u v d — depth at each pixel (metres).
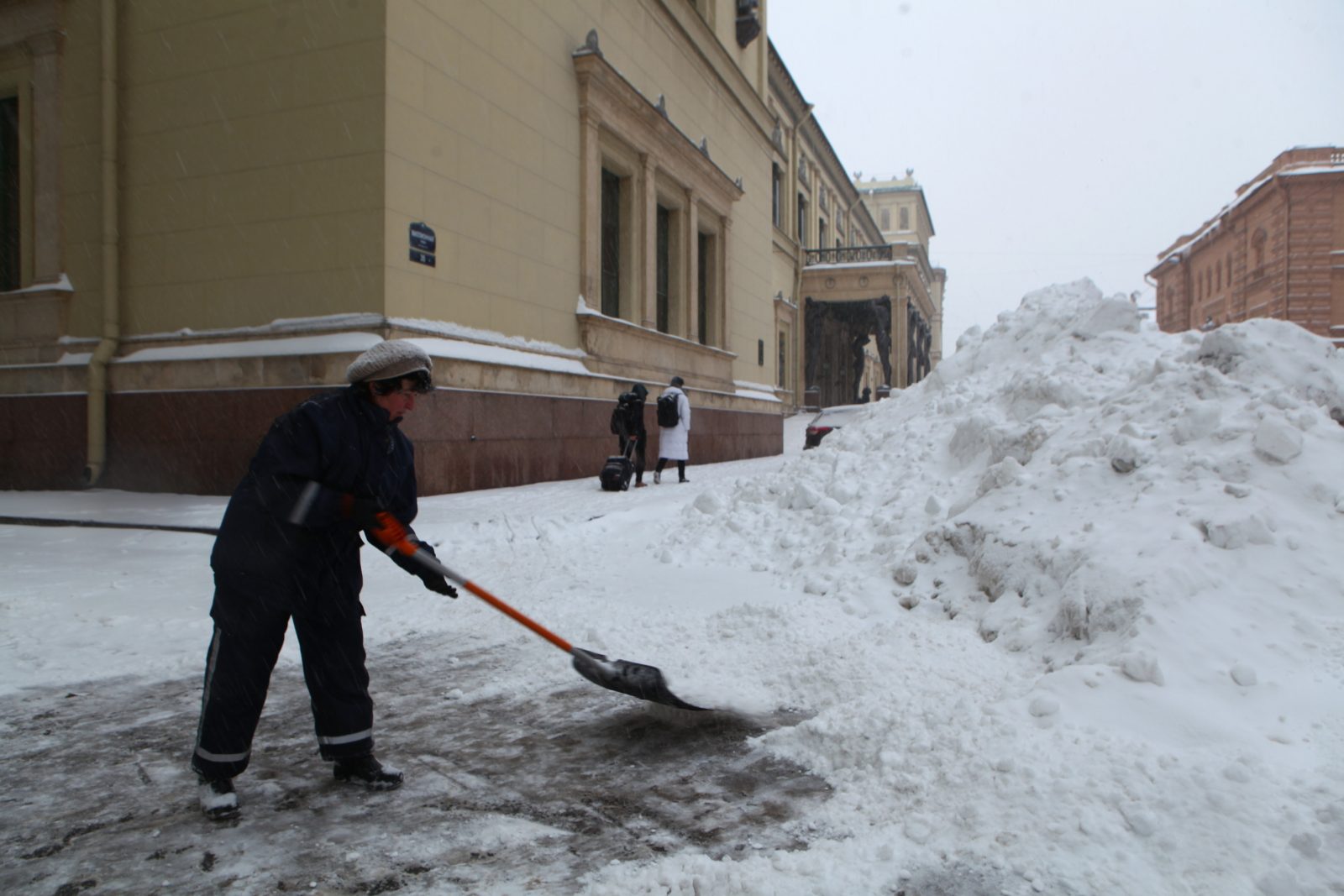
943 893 1.93
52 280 11.67
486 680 3.80
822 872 2.03
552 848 2.24
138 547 7.36
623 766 2.82
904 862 2.08
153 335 10.97
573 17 13.50
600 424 13.99
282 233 10.07
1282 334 4.82
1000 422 6.04
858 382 46.84
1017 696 2.94
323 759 2.83
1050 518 4.31
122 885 2.06
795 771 2.77
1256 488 3.79
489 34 11.36
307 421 2.43
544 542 7.27
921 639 3.80
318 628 2.58
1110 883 1.92
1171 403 4.67
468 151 10.92
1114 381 5.75
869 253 37.66
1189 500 3.87
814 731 2.89
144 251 11.03
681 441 12.57
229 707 2.40
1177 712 2.64
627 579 5.85
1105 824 2.12
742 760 2.86
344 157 9.70
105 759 2.89
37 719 3.30
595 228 13.91
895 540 5.30
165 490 10.73
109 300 11.12
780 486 7.19
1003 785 2.34
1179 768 2.30
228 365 10.27
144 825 2.39
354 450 2.47
